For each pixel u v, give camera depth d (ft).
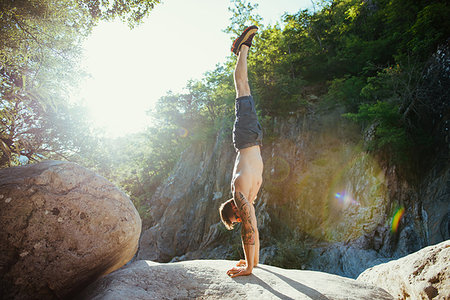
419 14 79.30
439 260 7.73
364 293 8.60
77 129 44.37
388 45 98.58
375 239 62.49
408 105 72.59
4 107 18.65
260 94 106.63
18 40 20.85
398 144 66.08
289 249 69.05
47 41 22.81
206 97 143.23
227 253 87.71
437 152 65.31
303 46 122.83
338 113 91.35
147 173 156.15
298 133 94.58
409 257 9.14
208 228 102.22
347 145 83.66
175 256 106.01
